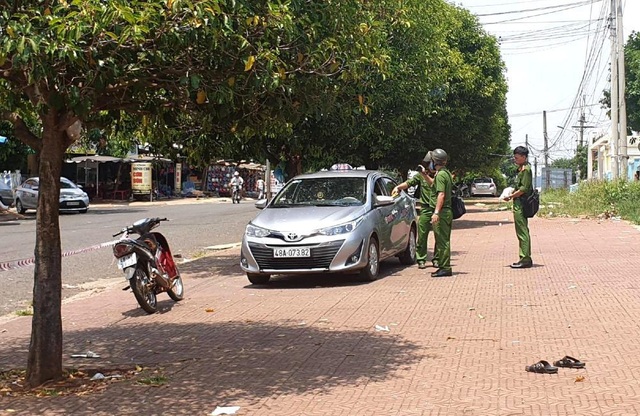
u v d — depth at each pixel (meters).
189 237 21.67
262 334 8.21
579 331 7.80
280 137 15.20
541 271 12.32
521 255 12.85
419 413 5.35
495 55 26.17
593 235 18.41
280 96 6.48
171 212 34.50
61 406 5.83
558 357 6.79
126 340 8.22
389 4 11.87
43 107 6.02
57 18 5.18
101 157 44.00
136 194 47.38
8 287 12.59
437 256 12.55
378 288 11.16
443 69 21.56
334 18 6.99
